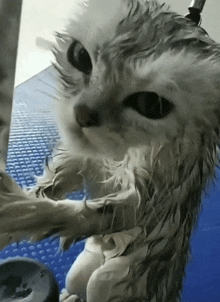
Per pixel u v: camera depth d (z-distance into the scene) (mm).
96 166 188
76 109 157
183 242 202
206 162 173
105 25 150
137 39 147
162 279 204
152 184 171
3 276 178
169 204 178
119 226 174
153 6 155
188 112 151
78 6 154
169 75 144
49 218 162
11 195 161
